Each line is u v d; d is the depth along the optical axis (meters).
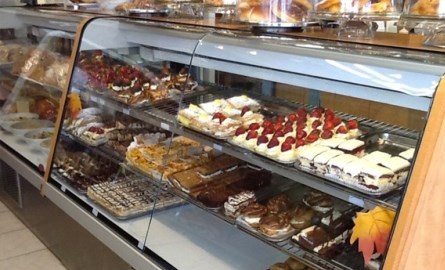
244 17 1.73
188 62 2.00
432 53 1.23
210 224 2.06
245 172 1.96
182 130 2.01
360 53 1.32
